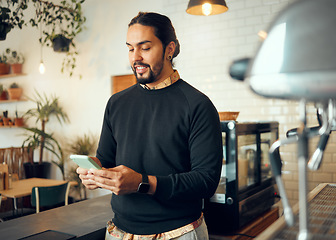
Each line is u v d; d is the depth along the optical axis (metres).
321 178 3.32
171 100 1.28
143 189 1.12
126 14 4.53
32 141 5.00
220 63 3.84
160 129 1.25
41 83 5.48
